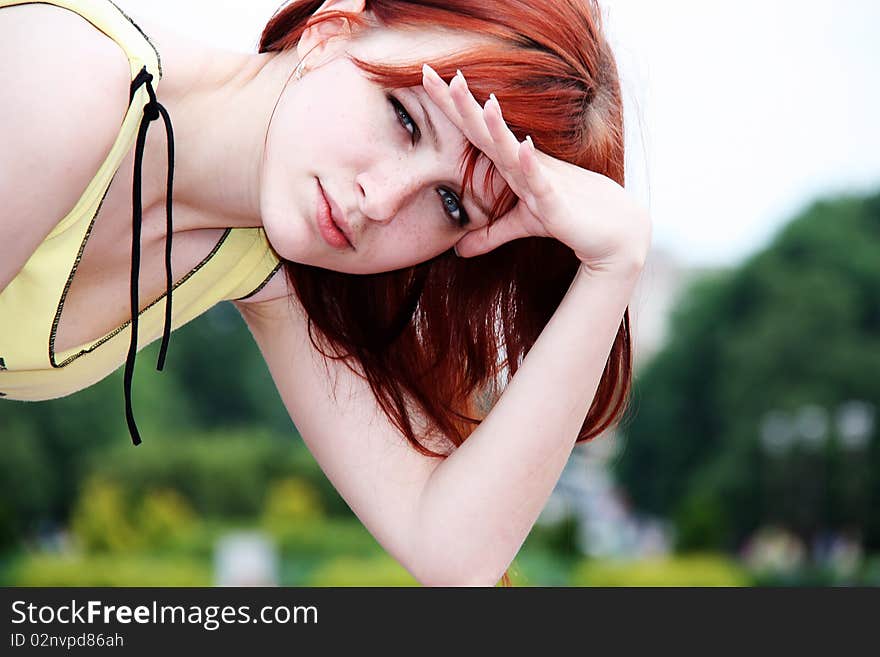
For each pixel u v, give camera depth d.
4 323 3.35
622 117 3.75
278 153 3.36
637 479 63.56
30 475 49.72
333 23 3.41
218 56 3.50
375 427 3.97
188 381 59.72
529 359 3.72
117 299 3.65
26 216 2.94
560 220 3.55
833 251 61.06
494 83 3.34
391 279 3.95
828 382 58.38
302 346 4.03
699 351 63.06
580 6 3.51
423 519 3.78
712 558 46.56
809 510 53.09
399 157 3.35
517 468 3.69
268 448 53.91
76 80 2.94
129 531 45.62
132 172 3.40
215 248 3.77
